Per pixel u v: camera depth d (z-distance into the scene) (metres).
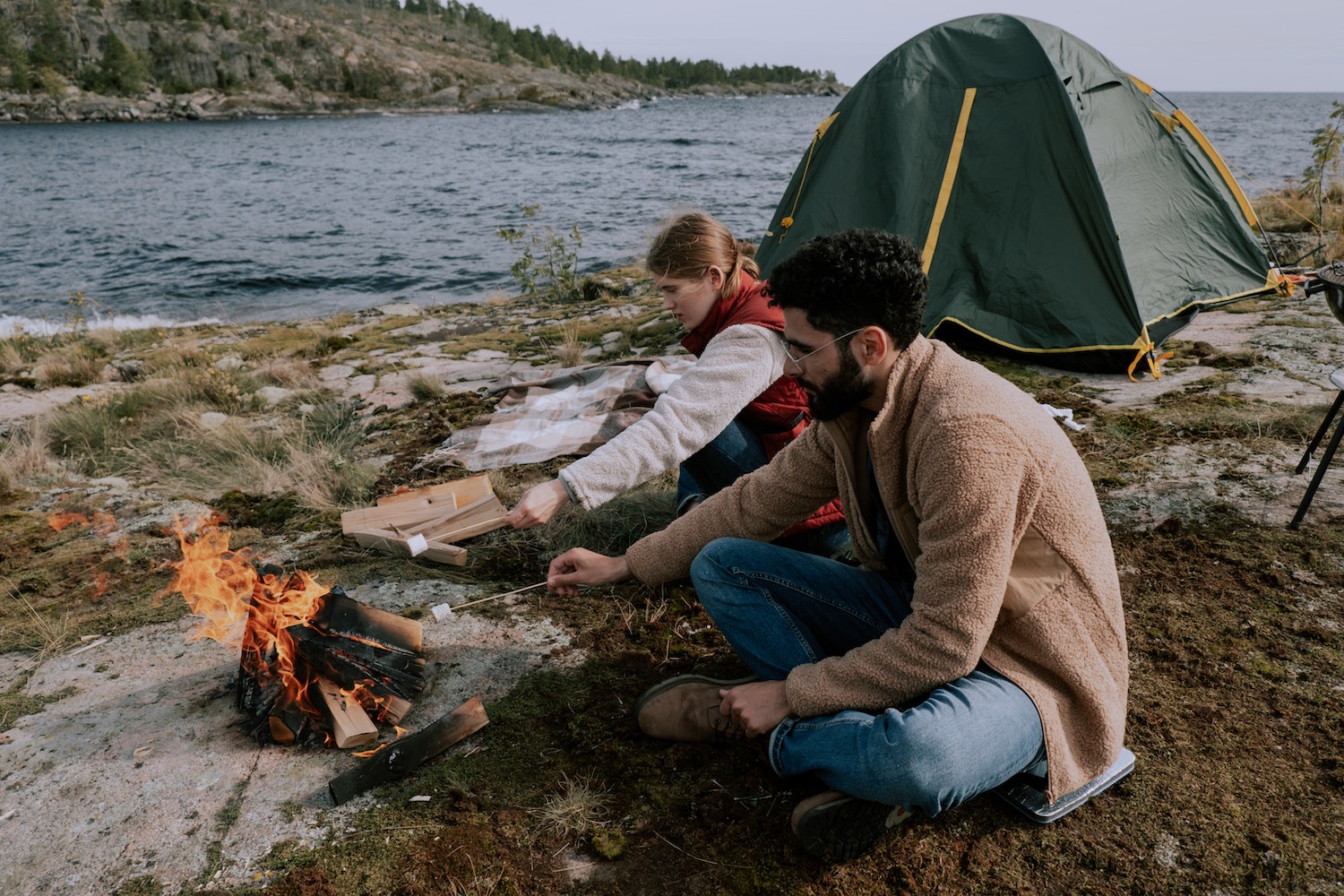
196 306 13.16
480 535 3.45
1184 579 2.80
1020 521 1.61
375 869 1.85
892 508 1.78
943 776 1.60
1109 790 1.98
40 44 107.88
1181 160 6.12
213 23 127.12
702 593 2.07
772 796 2.00
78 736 2.34
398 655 2.45
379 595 3.00
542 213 23.83
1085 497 1.66
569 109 140.50
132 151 55.22
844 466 1.88
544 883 1.81
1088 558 1.66
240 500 4.13
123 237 20.38
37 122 99.50
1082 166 5.32
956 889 1.76
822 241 1.65
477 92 141.25
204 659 2.70
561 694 2.41
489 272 15.27
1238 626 2.54
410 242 19.08
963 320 5.49
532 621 2.80
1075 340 5.16
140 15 121.56
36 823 2.02
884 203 5.89
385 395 5.99
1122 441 3.91
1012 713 1.65
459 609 2.88
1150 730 2.15
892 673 1.69
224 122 105.50
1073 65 5.79
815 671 1.79
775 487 2.16
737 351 2.40
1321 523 3.05
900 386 1.69
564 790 2.06
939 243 5.71
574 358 6.33
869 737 1.64
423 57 155.50
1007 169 5.59
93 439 5.34
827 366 1.69
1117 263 5.17
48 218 24.20
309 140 67.56
